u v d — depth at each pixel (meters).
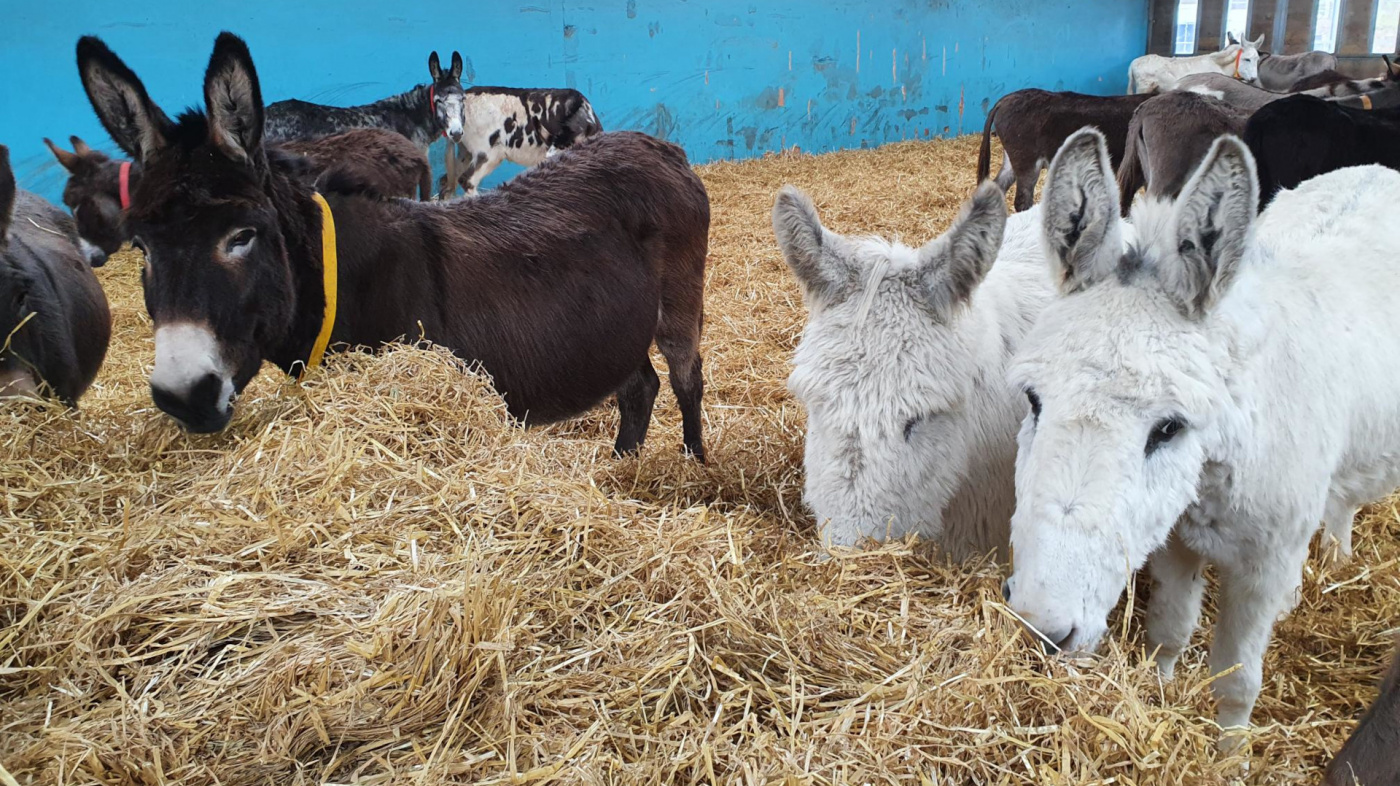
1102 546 1.86
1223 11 20.17
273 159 2.95
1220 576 2.36
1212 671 2.40
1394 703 1.79
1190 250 1.90
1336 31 19.16
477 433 2.79
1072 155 1.99
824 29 15.62
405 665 1.78
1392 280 2.57
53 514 2.34
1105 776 1.71
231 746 1.67
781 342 5.78
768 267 7.34
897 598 2.15
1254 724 2.49
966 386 2.43
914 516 2.41
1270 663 2.76
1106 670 1.92
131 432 2.81
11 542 2.19
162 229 2.60
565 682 1.80
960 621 2.03
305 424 2.66
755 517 2.92
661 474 3.44
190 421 2.61
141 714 1.71
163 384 2.52
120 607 1.91
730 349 5.62
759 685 1.85
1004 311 2.79
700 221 4.15
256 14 10.55
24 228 3.97
